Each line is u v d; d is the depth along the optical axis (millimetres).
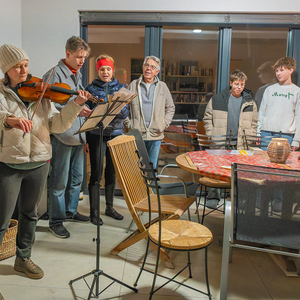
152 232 1851
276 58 3609
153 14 3574
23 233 2064
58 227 2766
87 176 3879
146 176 1867
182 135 3770
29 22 3574
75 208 3066
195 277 2123
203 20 3559
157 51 3643
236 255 2455
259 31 3574
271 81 3619
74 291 1936
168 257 2240
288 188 1507
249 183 1559
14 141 1722
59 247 2512
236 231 1691
